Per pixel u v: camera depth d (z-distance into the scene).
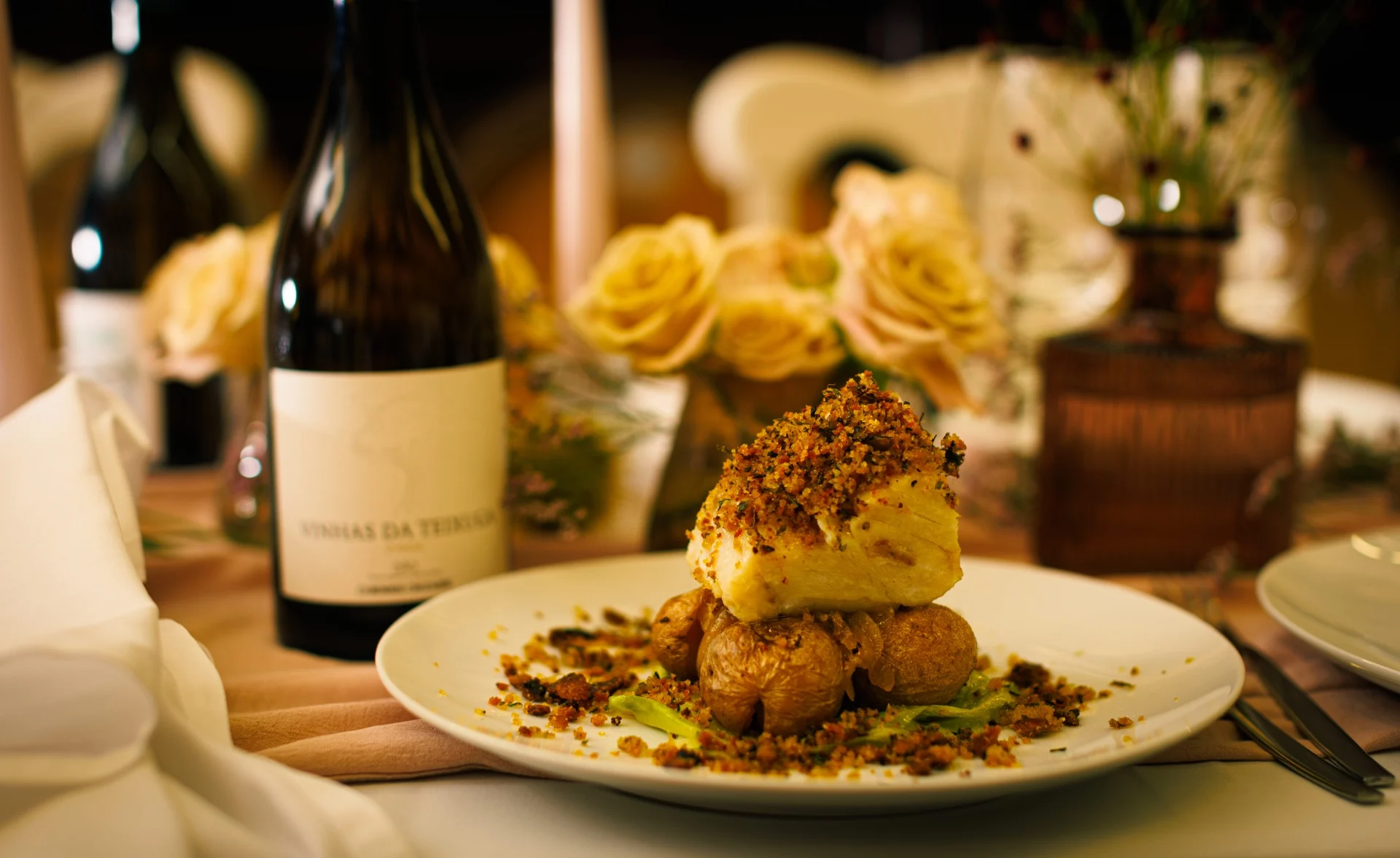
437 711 0.49
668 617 0.53
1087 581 0.59
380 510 0.58
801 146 1.43
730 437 0.66
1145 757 0.45
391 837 0.44
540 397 0.72
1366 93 1.51
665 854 0.45
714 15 2.14
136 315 0.85
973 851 0.45
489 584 0.59
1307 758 0.49
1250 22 0.67
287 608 0.59
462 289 0.61
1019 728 0.49
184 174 0.91
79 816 0.42
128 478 0.63
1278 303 0.98
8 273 0.66
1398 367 1.64
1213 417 0.65
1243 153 0.67
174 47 0.92
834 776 0.45
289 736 0.51
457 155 2.17
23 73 1.50
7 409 0.67
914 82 1.45
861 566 0.50
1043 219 1.14
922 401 0.70
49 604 0.49
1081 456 0.67
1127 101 0.67
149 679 0.44
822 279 0.69
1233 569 0.65
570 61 0.79
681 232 0.65
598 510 0.72
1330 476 0.82
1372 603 0.57
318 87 2.11
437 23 2.12
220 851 0.43
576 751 0.48
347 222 0.60
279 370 0.58
